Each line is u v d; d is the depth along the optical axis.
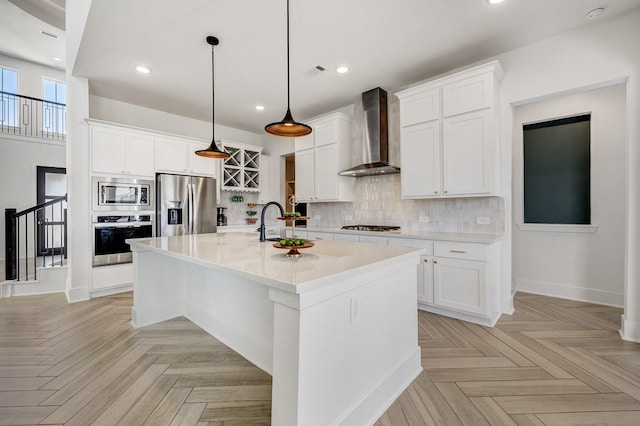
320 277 1.26
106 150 3.82
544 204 3.88
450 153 3.15
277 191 6.13
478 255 2.79
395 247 2.18
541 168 3.90
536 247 3.88
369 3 2.32
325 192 4.51
